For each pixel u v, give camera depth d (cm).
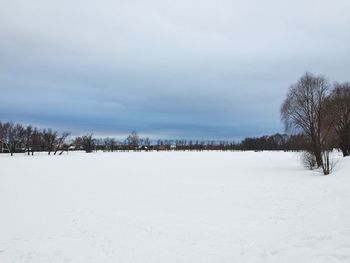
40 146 12625
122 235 1465
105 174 4478
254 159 7806
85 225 1688
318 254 906
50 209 2136
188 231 1451
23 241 1430
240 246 1161
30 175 4378
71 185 3350
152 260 1111
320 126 3997
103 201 2391
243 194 2434
